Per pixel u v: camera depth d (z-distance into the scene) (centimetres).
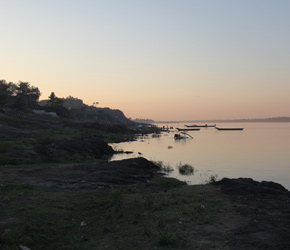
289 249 723
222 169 3394
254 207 1228
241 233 876
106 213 1214
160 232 906
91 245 853
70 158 3512
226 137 11006
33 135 6134
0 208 1149
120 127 12712
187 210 1217
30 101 17175
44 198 1378
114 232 970
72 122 11769
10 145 3550
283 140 9138
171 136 11838
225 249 769
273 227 905
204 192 1659
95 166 2753
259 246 761
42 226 976
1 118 8319
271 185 1839
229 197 1490
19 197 1357
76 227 1027
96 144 4797
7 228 923
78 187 1777
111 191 1712
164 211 1212
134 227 1001
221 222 1034
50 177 2078
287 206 1233
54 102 18312
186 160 4288
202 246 800
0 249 761
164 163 3866
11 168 2447
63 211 1187
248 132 15650
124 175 2362
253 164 3859
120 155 4862
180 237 877
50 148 3653
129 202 1403
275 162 4069
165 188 2103
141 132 13738
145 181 2309
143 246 815
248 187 1672
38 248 818
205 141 8806
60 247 841
